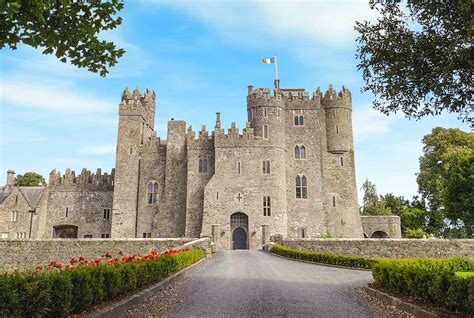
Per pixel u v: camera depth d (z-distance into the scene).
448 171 56.19
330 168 56.91
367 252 32.91
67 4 9.88
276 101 56.03
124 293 13.94
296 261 30.70
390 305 13.71
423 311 11.59
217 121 55.34
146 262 16.36
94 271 11.69
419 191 65.69
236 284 17.95
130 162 58.00
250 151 54.41
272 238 46.06
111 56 11.84
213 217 52.19
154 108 66.50
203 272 22.66
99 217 59.41
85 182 60.72
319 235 53.66
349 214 55.56
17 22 10.10
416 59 12.59
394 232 59.12
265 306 13.25
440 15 11.94
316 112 57.53
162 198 57.00
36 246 39.41
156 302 13.91
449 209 49.44
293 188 55.22
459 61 11.86
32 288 8.86
